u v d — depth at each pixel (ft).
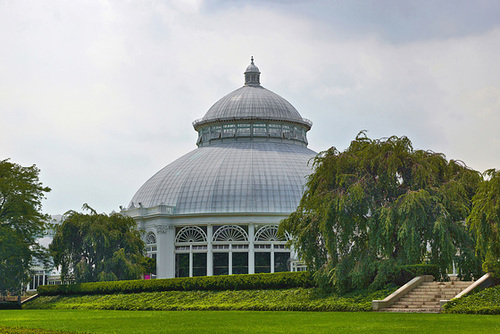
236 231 341.21
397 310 135.74
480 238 139.44
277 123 396.16
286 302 165.48
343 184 165.27
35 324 117.39
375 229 156.87
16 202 244.22
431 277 152.05
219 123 396.16
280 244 339.57
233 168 361.30
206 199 350.84
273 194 350.23
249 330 95.91
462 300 128.88
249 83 423.64
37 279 378.12
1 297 274.57
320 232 167.84
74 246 267.80
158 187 371.15
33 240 255.70
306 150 396.98
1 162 254.88
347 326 100.37
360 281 155.84
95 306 208.74
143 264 303.07
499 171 139.64
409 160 166.20
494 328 91.30
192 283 202.28
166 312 163.22
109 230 272.31
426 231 156.87
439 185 164.96
